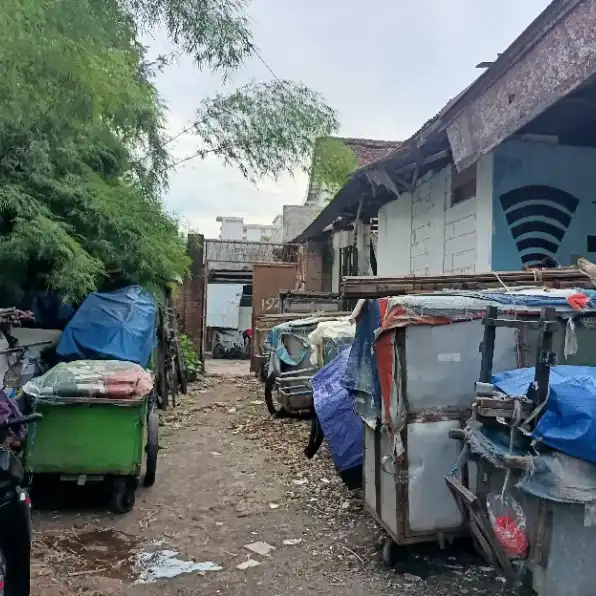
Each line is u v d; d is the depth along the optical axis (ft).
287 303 51.19
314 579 13.52
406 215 34.78
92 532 16.43
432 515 13.00
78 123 21.52
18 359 19.38
